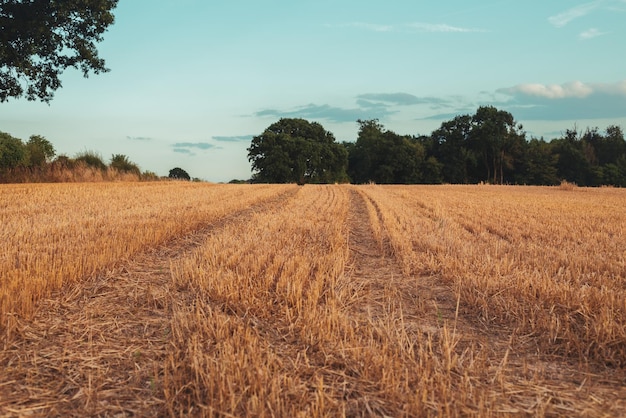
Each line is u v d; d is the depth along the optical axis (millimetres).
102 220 11227
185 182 33375
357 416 3258
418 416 3174
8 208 13461
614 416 3309
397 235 10234
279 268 7074
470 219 13922
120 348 4398
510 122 85938
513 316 5270
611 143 97688
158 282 6605
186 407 3340
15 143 27328
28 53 22922
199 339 4379
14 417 3268
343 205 18188
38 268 6102
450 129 89125
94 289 6125
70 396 3557
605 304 5191
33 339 4551
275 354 4070
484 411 3242
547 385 3746
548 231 11305
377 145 83625
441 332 4629
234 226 11648
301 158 70250
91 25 24203
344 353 4156
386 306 5777
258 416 3105
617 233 11320
